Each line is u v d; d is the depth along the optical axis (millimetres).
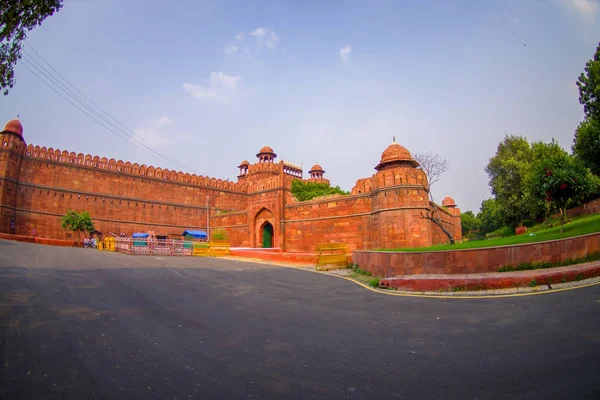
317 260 12641
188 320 5133
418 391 2814
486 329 4238
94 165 27875
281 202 27484
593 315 4281
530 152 26922
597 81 19344
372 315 5359
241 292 7535
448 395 2721
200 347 3965
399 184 19078
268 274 10852
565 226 13133
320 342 4125
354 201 22781
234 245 31750
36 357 3479
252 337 4340
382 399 2711
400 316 5207
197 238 31266
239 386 2979
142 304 6055
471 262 7746
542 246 7215
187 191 33219
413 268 8492
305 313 5605
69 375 3123
